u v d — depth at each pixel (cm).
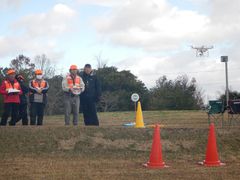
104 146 1216
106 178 902
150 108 6197
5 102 1434
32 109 1469
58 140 1232
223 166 1052
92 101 1530
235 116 2094
